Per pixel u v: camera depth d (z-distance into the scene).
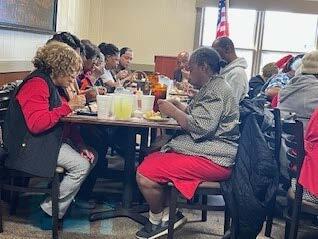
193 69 2.41
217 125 2.32
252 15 6.86
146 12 6.94
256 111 2.37
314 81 2.82
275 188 2.19
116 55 4.32
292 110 2.84
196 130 2.30
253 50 6.97
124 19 6.98
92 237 2.51
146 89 3.11
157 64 6.12
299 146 2.17
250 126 2.21
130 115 2.40
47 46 2.51
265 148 2.17
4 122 2.44
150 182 2.33
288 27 6.88
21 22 3.77
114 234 2.58
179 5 6.86
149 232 2.50
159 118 2.40
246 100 2.63
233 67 3.27
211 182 2.30
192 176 2.29
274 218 3.05
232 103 2.34
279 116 2.51
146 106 2.54
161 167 2.31
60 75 2.46
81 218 2.79
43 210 2.54
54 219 2.41
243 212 2.15
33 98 2.32
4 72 3.51
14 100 2.40
